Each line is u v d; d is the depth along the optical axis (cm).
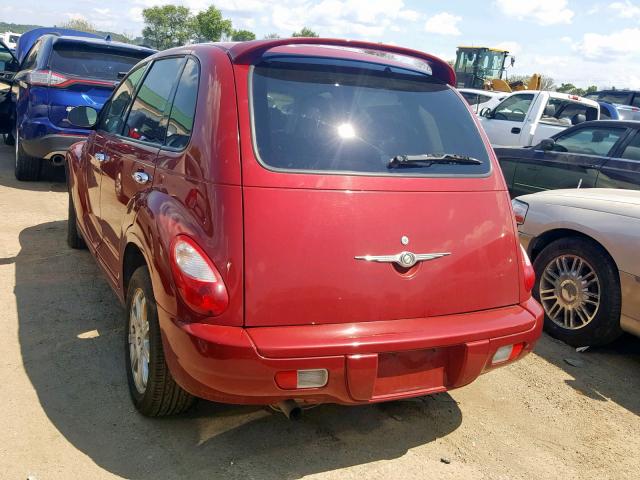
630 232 416
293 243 252
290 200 257
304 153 270
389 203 272
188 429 306
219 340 240
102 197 410
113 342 389
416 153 293
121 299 354
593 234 436
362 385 255
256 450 294
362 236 262
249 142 263
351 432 317
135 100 403
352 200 265
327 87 297
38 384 334
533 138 1116
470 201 293
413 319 271
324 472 282
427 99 324
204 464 280
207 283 245
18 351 368
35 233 604
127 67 796
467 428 331
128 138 383
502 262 297
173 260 254
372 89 309
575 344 452
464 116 329
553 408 362
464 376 277
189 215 263
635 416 362
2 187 783
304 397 255
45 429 295
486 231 294
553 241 477
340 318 258
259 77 284
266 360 242
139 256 323
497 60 2186
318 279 254
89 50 780
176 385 289
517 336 289
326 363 249
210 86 287
